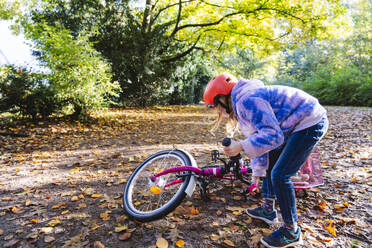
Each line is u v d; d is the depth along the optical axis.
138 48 13.59
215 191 2.83
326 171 3.43
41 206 2.59
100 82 8.57
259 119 1.58
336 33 12.52
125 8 13.80
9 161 4.30
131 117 10.05
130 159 4.26
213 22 14.14
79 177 3.45
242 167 2.67
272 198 2.17
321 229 2.06
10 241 1.97
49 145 5.52
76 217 2.33
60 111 8.60
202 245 1.89
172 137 6.31
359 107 12.94
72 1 12.23
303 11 11.76
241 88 1.74
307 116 1.65
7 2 13.09
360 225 2.11
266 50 14.28
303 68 31.55
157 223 2.19
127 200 2.37
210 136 6.43
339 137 5.57
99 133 6.89
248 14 11.88
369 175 3.19
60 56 7.69
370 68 18.20
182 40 16.03
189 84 18.75
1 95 7.57
